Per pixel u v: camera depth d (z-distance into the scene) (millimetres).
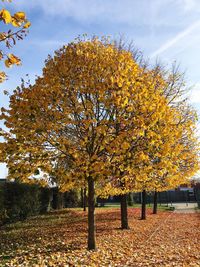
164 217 23438
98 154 10430
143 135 9898
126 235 14492
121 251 10938
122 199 16734
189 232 15719
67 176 10062
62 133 10578
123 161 9992
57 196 31078
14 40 4621
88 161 9820
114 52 11523
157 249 11367
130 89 10453
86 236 13750
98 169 9609
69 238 13359
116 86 10281
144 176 10656
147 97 10391
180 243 12680
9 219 20000
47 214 25484
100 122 9852
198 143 18141
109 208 33625
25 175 10727
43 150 10602
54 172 10391
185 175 16016
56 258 9719
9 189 20281
